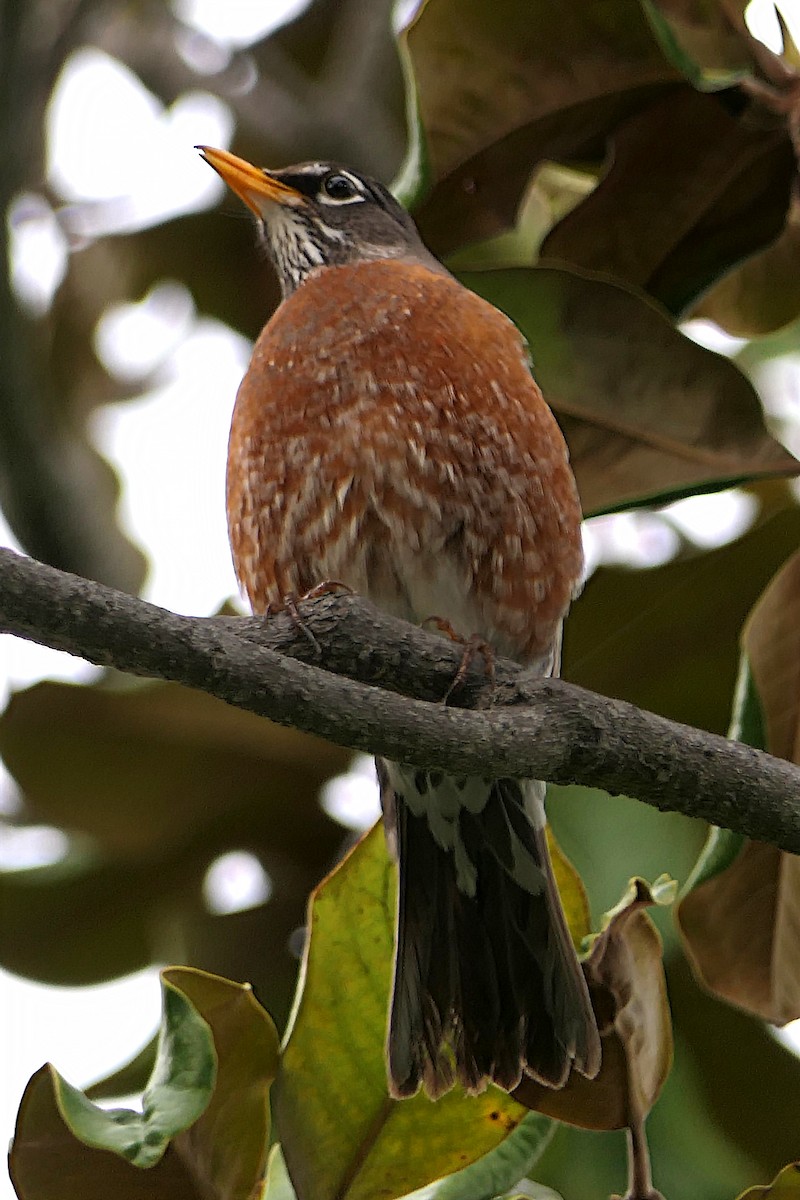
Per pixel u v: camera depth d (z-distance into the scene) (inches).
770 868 251.3
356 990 220.7
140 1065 299.1
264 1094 204.1
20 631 197.2
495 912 285.1
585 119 270.2
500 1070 224.1
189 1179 197.2
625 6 254.1
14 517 401.7
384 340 315.0
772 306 298.8
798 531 314.8
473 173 272.4
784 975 253.3
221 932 320.5
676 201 278.2
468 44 258.8
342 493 313.4
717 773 222.7
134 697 314.8
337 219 386.3
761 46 261.7
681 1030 298.5
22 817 323.6
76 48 429.1
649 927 223.1
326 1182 217.8
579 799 288.5
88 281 410.0
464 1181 220.4
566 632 318.0
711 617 314.7
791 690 253.8
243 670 203.2
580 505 273.7
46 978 321.1
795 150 261.6
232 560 338.0
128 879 322.3
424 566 312.8
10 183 409.4
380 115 437.1
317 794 321.7
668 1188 283.1
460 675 239.0
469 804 291.7
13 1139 192.5
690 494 269.9
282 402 319.0
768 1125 295.4
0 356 396.5
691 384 267.4
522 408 311.7
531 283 270.4
